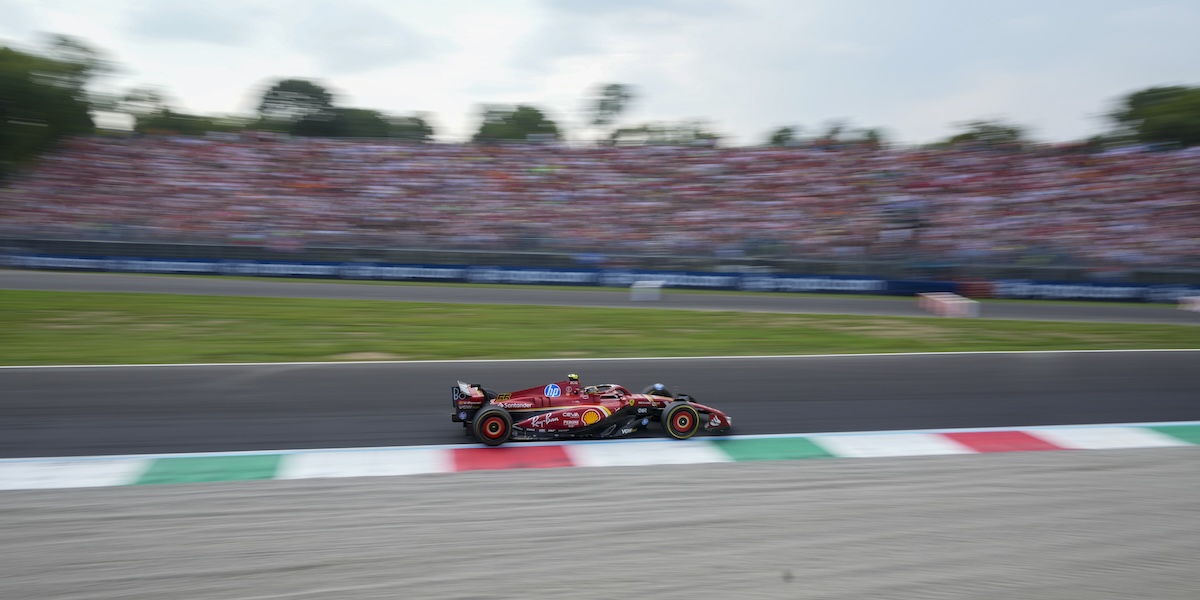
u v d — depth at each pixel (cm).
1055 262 2439
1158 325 1827
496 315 1800
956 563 523
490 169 3027
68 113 2919
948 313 2031
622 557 526
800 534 566
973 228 2612
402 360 1254
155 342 1369
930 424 890
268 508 611
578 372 1193
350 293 2153
